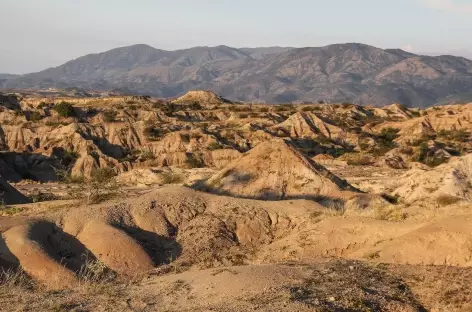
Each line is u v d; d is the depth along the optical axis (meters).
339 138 122.00
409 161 96.62
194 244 25.25
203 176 64.88
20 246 21.73
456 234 17.08
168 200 28.45
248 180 40.38
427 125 129.75
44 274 20.69
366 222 21.36
